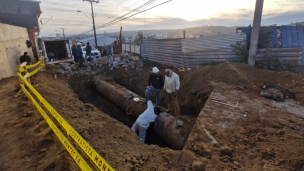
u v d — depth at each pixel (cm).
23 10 1678
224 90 567
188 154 291
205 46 938
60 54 1371
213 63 914
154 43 1210
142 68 1068
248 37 847
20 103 447
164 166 265
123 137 373
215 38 905
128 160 283
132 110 657
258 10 712
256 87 589
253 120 387
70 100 566
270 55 796
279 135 329
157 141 531
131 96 697
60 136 252
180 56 1013
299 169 244
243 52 837
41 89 579
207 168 257
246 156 280
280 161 261
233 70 666
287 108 440
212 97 512
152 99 818
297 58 799
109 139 351
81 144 202
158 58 1204
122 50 2034
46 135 318
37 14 1752
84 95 921
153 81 568
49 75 883
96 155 179
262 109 436
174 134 459
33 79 698
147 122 515
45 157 263
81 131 349
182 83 759
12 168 240
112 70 1099
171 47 1067
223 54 906
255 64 796
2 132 324
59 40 1209
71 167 245
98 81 943
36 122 362
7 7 1611
